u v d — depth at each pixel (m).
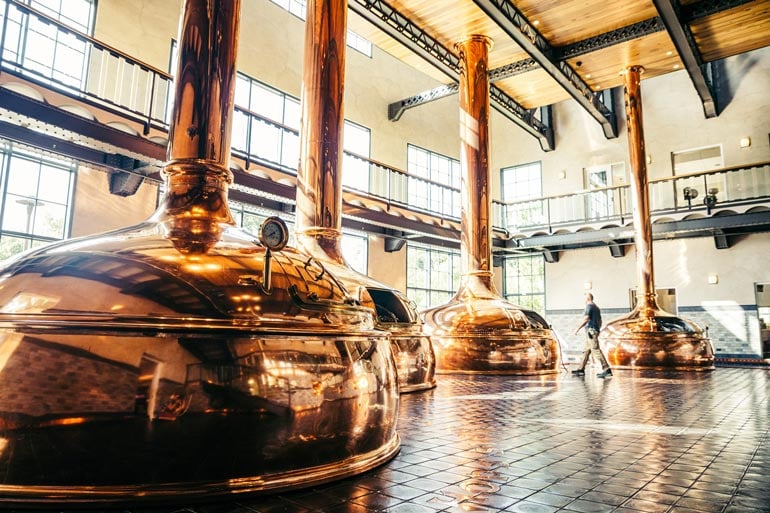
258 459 1.78
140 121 6.89
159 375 1.68
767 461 2.34
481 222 8.21
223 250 2.07
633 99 10.71
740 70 13.50
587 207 15.43
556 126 16.20
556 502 1.73
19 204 7.54
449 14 8.53
